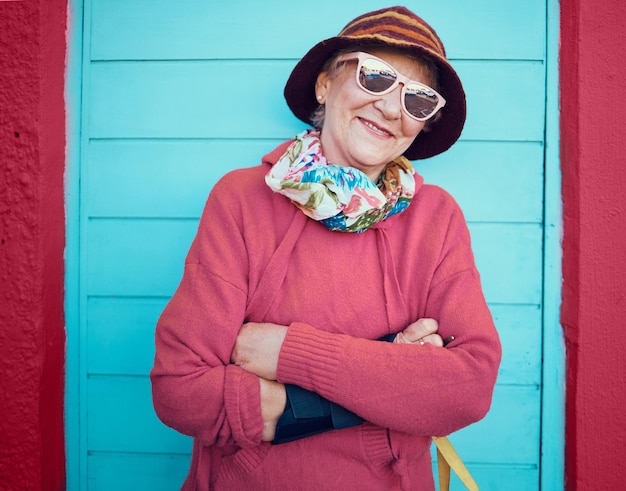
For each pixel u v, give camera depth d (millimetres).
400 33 1041
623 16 1274
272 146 1427
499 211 1411
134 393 1420
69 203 1405
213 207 1085
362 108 1033
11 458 1262
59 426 1377
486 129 1409
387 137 1052
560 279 1379
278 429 949
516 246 1409
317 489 976
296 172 1040
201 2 1420
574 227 1312
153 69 1421
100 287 1420
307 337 955
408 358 936
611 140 1276
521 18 1396
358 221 1015
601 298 1280
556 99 1384
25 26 1241
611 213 1275
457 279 1049
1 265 1248
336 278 1033
